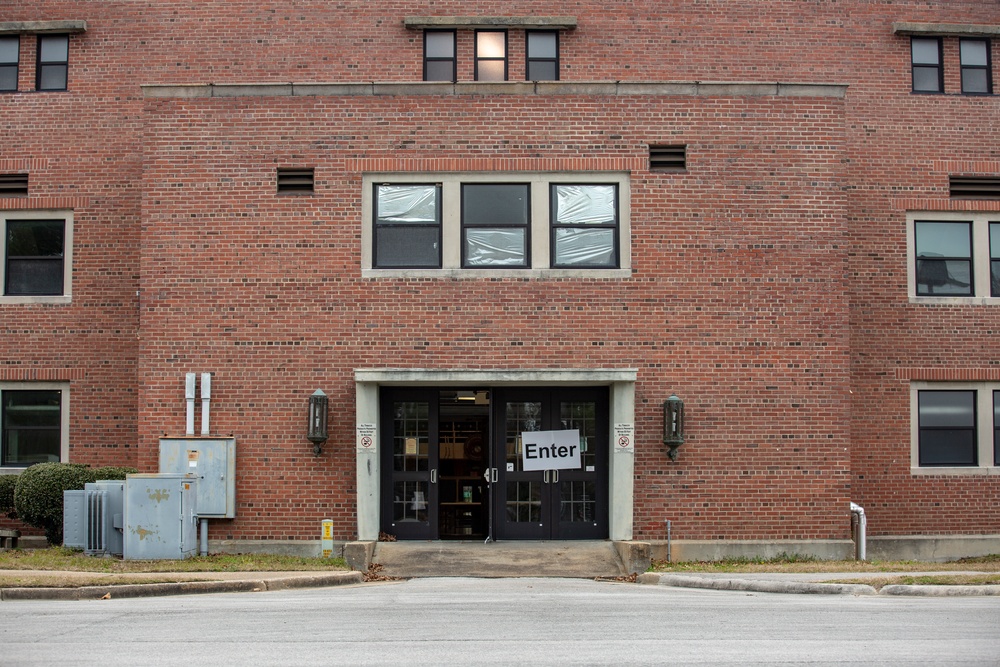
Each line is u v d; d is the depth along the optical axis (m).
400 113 19.20
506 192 19.27
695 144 19.19
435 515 19.17
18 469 21.31
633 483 18.70
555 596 14.53
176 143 19.14
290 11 22.09
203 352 18.89
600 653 9.77
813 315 19.03
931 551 21.23
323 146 19.16
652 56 22.17
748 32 22.27
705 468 18.80
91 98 21.91
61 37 22.23
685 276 19.00
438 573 17.41
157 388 18.84
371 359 18.88
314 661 9.40
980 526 21.39
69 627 11.39
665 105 19.27
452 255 19.05
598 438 19.36
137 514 17.69
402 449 19.30
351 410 18.83
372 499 18.62
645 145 19.19
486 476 19.23
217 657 9.60
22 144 21.83
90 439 21.33
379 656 9.64
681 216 19.09
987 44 22.64
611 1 22.25
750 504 18.77
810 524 18.80
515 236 19.17
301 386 18.84
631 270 18.97
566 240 19.16
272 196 19.08
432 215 19.20
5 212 21.67
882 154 21.97
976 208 21.88
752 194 19.16
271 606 13.25
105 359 21.42
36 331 21.48
